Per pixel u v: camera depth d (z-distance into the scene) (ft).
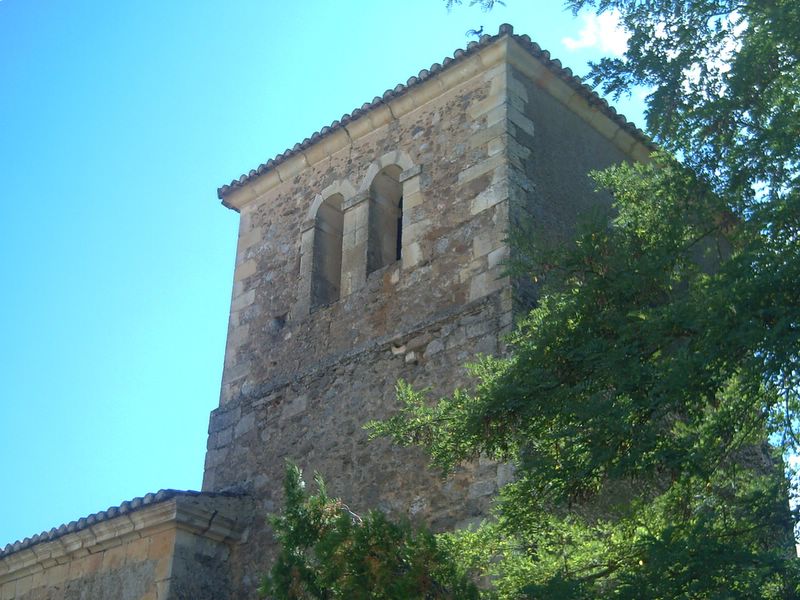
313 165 49.21
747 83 27.30
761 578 22.27
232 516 39.91
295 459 40.91
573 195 43.32
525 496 26.53
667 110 28.40
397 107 46.29
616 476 23.79
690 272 27.45
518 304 37.50
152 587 37.47
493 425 27.12
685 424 26.12
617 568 25.18
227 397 45.55
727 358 23.54
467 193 41.68
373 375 40.22
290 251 47.60
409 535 25.07
